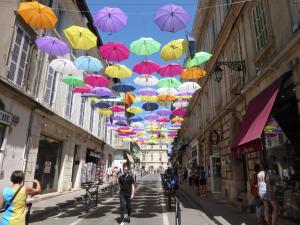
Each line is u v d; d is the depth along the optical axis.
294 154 8.16
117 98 16.80
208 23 20.91
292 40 7.34
